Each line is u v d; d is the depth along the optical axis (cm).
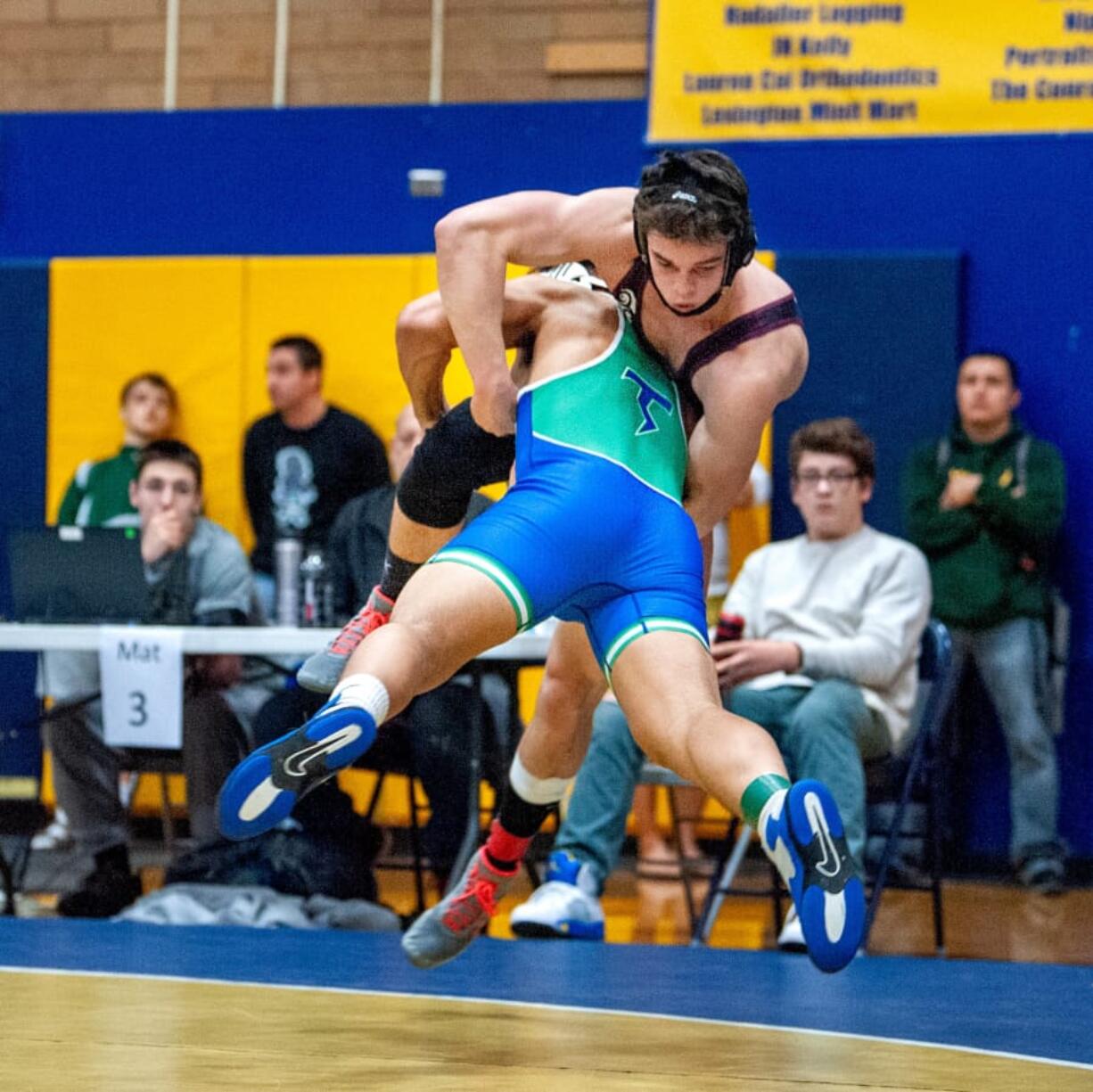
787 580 1180
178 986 757
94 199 1839
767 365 638
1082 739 1586
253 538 1697
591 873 1040
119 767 1202
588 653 663
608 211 650
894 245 1673
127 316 1781
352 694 532
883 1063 606
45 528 1155
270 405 1747
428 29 1898
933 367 1639
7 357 1805
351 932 992
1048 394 1638
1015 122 1653
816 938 505
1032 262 1645
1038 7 1648
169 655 1066
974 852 1577
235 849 1093
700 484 640
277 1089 522
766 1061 604
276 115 1806
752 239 618
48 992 728
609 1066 582
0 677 1441
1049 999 798
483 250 641
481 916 721
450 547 577
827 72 1691
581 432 602
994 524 1489
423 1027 662
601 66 1841
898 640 1101
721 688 1069
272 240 1802
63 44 1983
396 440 1195
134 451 1684
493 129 1759
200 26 1953
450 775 1110
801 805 508
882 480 1641
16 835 1505
